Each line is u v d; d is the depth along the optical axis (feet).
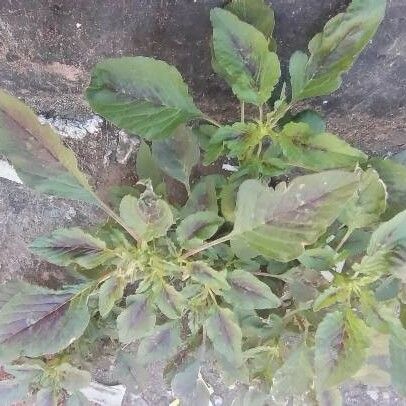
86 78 0.89
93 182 1.09
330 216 0.66
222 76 0.80
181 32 0.81
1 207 1.11
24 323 0.76
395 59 0.82
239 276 0.77
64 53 0.85
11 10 0.79
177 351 1.02
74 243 0.73
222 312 0.78
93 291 0.78
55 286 1.16
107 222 0.91
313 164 0.73
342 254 0.75
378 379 0.83
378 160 0.79
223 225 0.86
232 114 0.95
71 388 0.93
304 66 0.73
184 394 0.91
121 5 0.77
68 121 1.03
